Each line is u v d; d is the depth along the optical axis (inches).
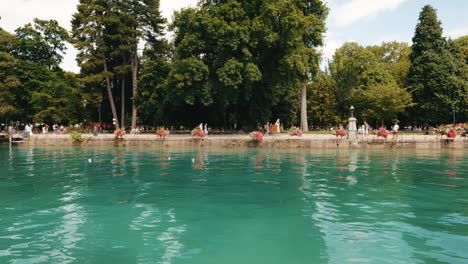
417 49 1927.9
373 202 324.5
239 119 1924.2
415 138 1096.8
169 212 291.7
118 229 244.4
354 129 1051.3
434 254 194.9
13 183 439.5
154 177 487.2
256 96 1608.0
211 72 1444.4
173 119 1823.3
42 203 325.4
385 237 224.7
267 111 1652.3
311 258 189.8
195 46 1409.9
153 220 267.7
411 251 199.6
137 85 1924.2
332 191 379.6
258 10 1405.0
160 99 1712.6
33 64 1952.5
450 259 187.3
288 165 629.6
